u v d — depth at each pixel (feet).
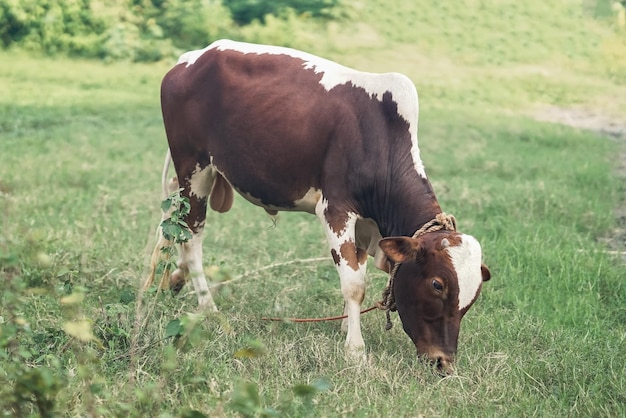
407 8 73.05
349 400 16.67
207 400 15.75
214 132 21.62
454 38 70.08
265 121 20.65
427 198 19.34
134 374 16.97
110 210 31.40
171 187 23.66
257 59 21.36
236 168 21.35
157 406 14.99
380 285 24.03
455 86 61.82
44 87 56.90
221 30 67.00
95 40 64.54
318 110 20.17
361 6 72.08
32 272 21.89
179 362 17.66
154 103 54.75
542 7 75.10
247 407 13.28
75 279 21.79
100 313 20.06
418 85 61.62
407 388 17.33
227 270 15.44
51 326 19.26
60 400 14.53
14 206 28.91
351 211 20.01
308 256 26.89
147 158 40.68
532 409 17.08
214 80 21.63
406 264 18.35
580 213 32.24
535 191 34.88
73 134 45.09
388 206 19.67
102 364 17.30
